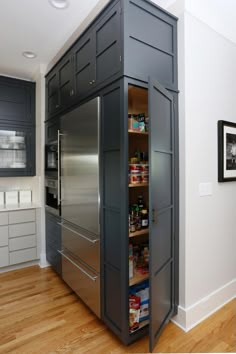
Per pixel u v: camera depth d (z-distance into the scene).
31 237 3.12
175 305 1.93
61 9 2.06
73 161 2.27
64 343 1.74
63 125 2.49
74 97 2.27
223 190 2.20
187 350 1.66
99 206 1.86
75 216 2.24
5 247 2.94
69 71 2.38
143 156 2.06
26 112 3.34
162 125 1.66
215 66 2.09
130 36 1.60
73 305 2.24
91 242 1.98
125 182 1.59
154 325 1.56
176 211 1.90
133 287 1.88
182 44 1.85
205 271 2.04
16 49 2.71
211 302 2.09
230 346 1.69
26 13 2.10
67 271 2.48
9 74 3.38
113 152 1.71
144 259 2.06
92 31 1.94
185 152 1.86
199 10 1.94
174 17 1.86
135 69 1.62
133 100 2.02
